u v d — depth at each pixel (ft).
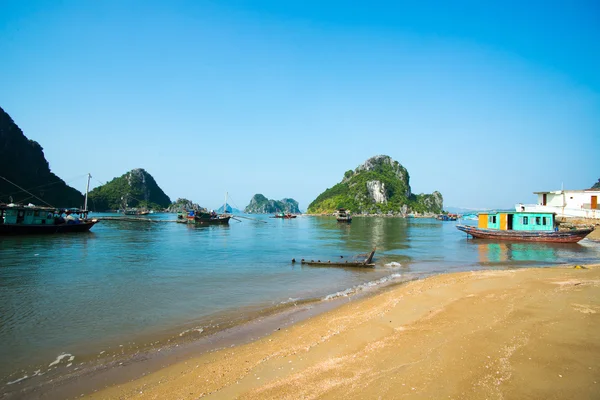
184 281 69.97
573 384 24.89
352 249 129.39
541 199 205.36
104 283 67.51
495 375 26.48
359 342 35.09
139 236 181.47
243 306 52.19
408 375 27.09
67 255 106.01
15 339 38.96
